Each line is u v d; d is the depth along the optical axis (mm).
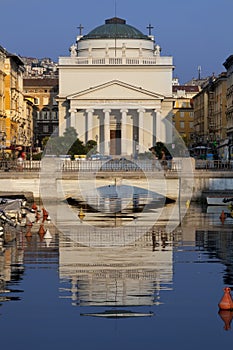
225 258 36094
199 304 26312
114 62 134125
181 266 33688
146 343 22266
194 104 185875
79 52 139375
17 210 53969
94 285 29297
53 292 28016
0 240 42938
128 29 139875
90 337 22734
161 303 26500
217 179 75750
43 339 22547
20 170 77875
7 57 120812
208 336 22844
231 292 28125
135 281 30125
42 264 34094
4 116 118500
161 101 131125
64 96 133625
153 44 141500
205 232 47500
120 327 23656
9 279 30500
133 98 130250
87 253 37688
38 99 186375
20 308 25734
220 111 138750
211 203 70312
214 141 134250
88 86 134125
